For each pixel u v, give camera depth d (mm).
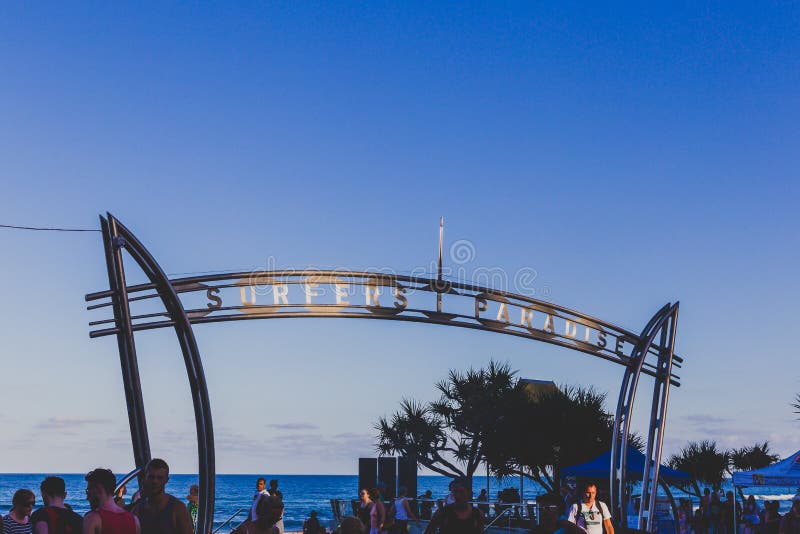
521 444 35906
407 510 20547
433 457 39531
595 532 12484
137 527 7059
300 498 115875
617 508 20734
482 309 18297
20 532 9469
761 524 22469
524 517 23188
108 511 6926
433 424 39406
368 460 25094
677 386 21344
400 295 17484
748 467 44000
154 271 14461
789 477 19156
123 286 13930
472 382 39469
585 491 12648
